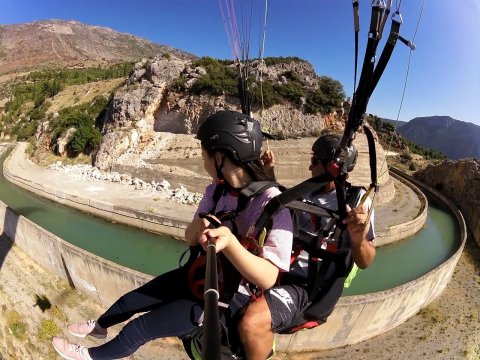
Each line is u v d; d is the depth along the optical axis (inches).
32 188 1779.0
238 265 100.0
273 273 104.7
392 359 791.1
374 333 839.7
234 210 120.2
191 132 2030.0
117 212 1409.9
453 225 1630.2
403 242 1368.1
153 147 2010.3
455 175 1914.4
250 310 115.7
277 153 1676.9
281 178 1609.3
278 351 773.9
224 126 113.4
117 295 852.6
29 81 6791.3
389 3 101.1
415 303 908.0
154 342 768.9
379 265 1184.8
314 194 173.5
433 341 857.5
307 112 1899.6
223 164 115.0
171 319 126.3
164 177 1760.6
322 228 139.3
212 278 78.0
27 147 2719.0
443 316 945.5
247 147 113.2
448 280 1104.2
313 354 782.5
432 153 3444.9
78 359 141.3
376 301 784.9
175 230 1295.5
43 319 911.7
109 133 2092.8
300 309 128.6
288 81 1982.0
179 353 756.6
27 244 1096.2
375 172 144.0
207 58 2146.9
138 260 1149.7
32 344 876.0
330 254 137.1
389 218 1465.3
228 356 114.7
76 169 2046.0
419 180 2220.7
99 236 1307.8
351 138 120.2
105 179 1873.8
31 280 1023.0
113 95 2394.2
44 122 2778.1
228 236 97.1
